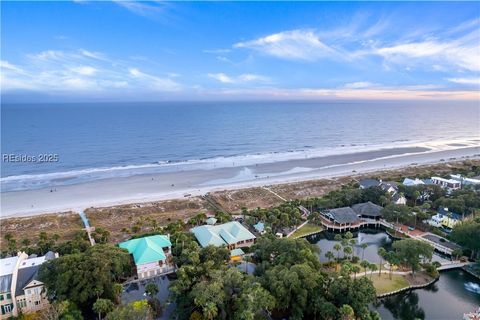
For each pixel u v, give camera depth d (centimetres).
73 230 10625
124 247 8412
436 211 11838
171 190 15000
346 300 5841
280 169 19212
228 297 5875
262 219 10625
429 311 6794
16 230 10594
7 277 6444
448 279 7894
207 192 14388
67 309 5600
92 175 17462
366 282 6094
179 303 6200
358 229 10981
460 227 8794
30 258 7531
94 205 12862
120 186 15550
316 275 6256
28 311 6312
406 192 13162
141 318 5412
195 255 7162
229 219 10831
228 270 6394
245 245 9312
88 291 5988
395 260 7525
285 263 6906
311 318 6206
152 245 8256
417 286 7419
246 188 14888
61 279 5944
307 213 11881
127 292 7144
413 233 10225
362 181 15062
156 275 7856
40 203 13162
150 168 19188
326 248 9606
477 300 7125
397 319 6569
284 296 5866
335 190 13900
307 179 16562
